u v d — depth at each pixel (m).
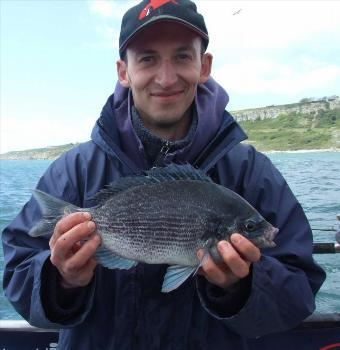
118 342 0.58
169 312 0.59
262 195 0.63
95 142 0.64
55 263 0.53
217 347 0.60
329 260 1.73
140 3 0.63
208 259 0.53
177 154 0.63
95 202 0.61
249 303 0.54
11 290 0.60
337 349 0.77
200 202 0.58
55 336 0.80
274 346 0.76
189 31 0.61
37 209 0.63
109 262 0.57
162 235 0.58
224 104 0.67
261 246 0.57
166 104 0.61
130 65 0.63
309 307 0.58
